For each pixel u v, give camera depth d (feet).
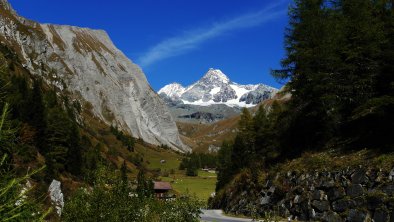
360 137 114.42
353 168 97.76
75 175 208.85
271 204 123.95
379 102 101.35
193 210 49.88
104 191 38.50
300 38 139.23
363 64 126.31
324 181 104.73
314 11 138.21
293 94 142.51
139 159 615.16
